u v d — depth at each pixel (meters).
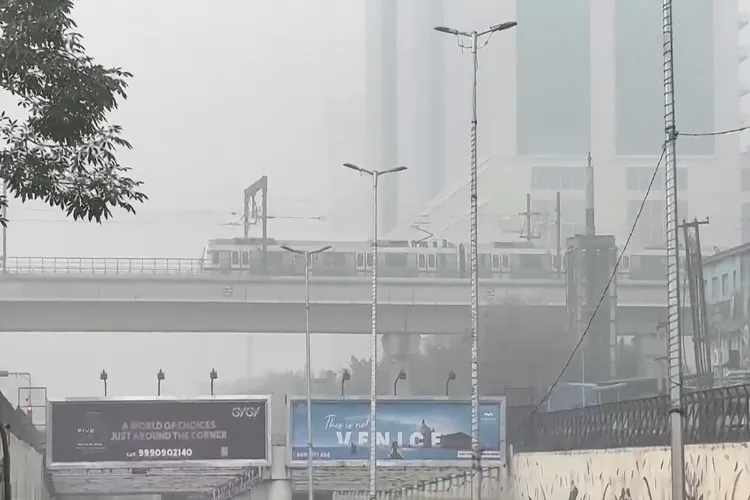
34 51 65.88
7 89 67.00
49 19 65.56
